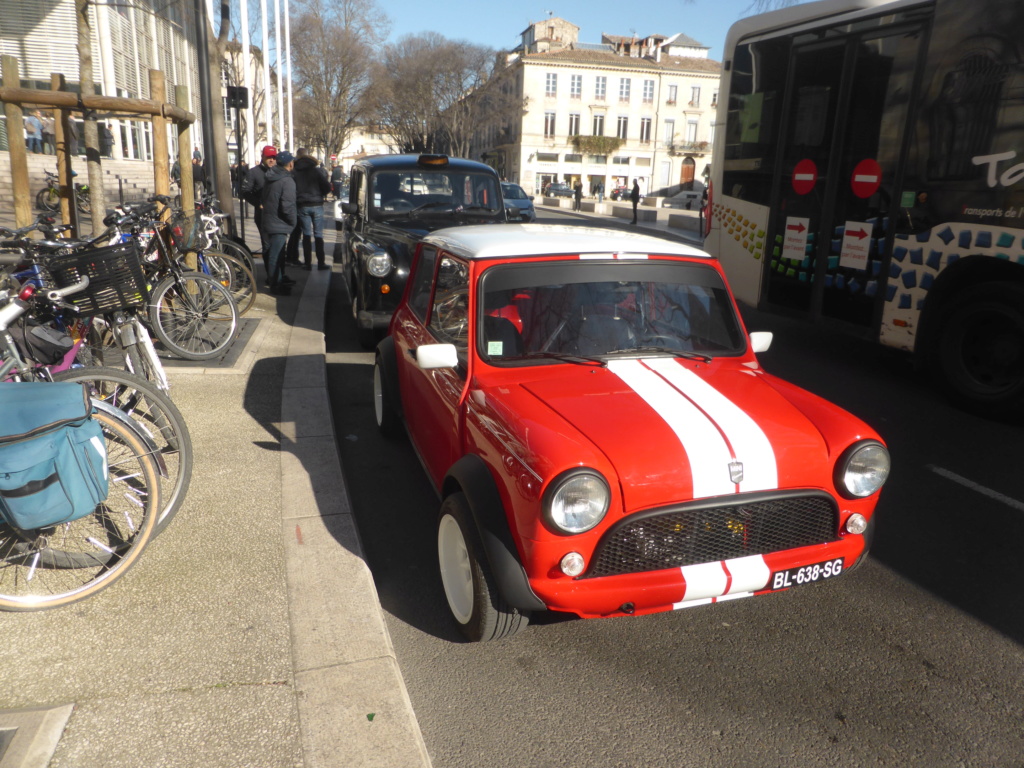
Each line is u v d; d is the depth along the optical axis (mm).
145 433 3443
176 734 2555
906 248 6867
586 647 3289
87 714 2629
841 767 2643
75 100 7242
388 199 8984
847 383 7340
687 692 3012
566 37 85188
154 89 7793
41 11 23125
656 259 3910
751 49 8680
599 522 2734
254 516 4109
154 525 3463
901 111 6824
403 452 5422
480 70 66125
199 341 7125
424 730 2777
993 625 3494
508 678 3068
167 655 2959
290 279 10992
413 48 65250
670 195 79312
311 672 2877
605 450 2809
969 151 6258
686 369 3547
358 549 3791
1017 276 6207
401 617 3471
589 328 3654
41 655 2943
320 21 54469
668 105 77500
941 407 6664
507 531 2881
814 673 3141
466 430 3402
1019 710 2939
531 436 2873
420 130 66812
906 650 3301
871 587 3803
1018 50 5844
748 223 8859
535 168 76438
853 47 7293
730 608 3617
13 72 7113
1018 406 6082
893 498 4809
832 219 7633
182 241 8125
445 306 4070
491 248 3828
